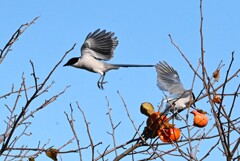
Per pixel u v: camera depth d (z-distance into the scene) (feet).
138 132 32.83
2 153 35.22
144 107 35.40
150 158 34.37
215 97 33.65
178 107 37.14
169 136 33.76
